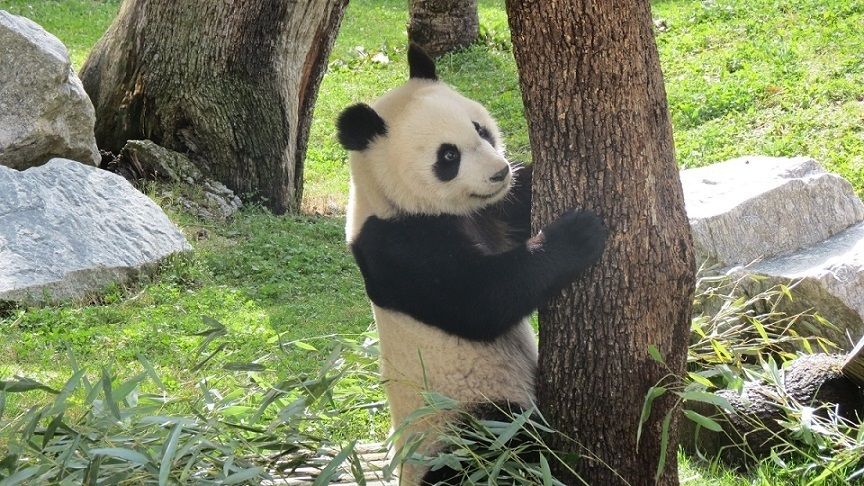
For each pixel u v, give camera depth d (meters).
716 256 6.84
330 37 11.81
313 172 13.96
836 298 6.35
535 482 4.17
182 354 7.49
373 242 4.75
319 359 7.32
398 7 23.25
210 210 10.82
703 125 12.80
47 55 9.86
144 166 11.12
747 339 6.18
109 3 22.08
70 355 4.56
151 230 9.33
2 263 8.31
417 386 4.47
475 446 4.52
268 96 11.28
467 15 18.14
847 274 6.44
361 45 19.61
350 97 16.80
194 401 5.58
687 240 4.19
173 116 11.26
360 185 4.88
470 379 4.70
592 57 3.97
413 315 4.67
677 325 4.24
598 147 4.07
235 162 11.33
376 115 4.79
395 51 19.19
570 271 4.18
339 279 9.54
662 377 4.24
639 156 4.06
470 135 4.77
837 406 5.32
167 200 10.66
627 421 4.25
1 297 8.05
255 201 11.41
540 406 4.47
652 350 4.10
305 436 4.79
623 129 4.03
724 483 5.18
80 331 7.80
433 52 18.17
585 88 4.02
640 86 4.02
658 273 4.12
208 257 9.62
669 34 16.78
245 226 10.59
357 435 6.07
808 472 5.07
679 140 12.42
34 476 4.15
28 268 8.37
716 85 13.77
